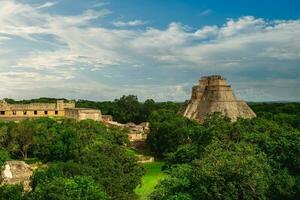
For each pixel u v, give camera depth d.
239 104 150.75
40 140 108.06
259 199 48.16
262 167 52.94
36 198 41.78
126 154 62.69
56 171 50.78
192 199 47.69
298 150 57.91
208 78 153.75
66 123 124.19
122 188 53.34
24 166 56.41
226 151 55.94
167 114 147.62
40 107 155.00
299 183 54.09
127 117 189.75
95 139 97.75
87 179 44.12
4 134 111.38
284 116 133.75
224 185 47.50
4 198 43.69
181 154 70.12
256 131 88.25
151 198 50.03
